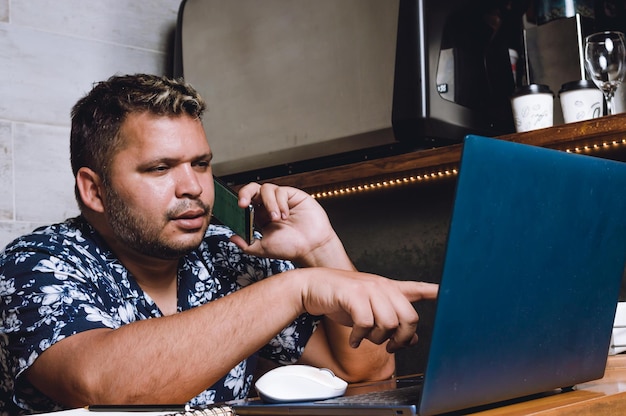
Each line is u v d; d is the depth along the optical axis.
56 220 2.08
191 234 1.23
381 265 1.91
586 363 0.89
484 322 0.71
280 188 1.35
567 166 0.77
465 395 0.71
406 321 0.87
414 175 1.79
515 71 1.96
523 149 0.70
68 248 1.22
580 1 1.88
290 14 1.95
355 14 1.83
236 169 2.07
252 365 1.41
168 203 1.22
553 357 0.82
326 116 1.88
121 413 0.80
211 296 1.40
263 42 2.00
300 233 1.36
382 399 0.77
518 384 0.78
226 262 1.47
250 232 1.33
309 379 0.81
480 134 1.85
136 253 1.28
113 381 0.92
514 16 1.92
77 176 1.31
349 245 1.96
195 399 1.30
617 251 0.89
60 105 2.11
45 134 2.08
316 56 1.90
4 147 2.00
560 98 1.66
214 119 2.11
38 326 1.07
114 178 1.23
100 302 1.18
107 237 1.30
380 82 1.78
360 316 0.86
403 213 1.87
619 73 1.60
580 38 1.78
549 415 0.73
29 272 1.14
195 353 0.91
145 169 1.21
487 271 0.70
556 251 0.78
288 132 1.95
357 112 1.82
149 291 1.32
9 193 2.00
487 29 1.85
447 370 0.68
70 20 2.15
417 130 1.73
